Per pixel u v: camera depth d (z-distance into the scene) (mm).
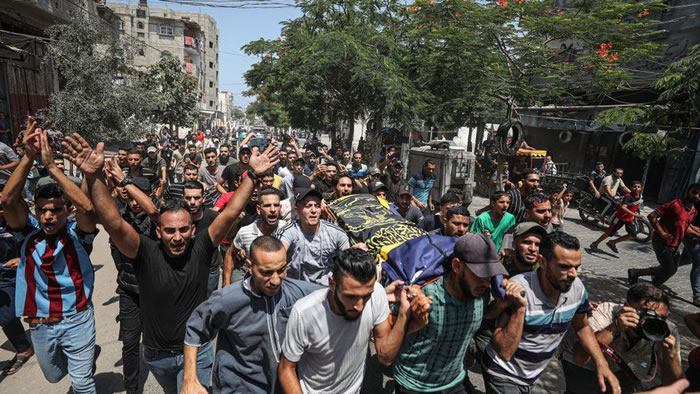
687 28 11609
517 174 12789
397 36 12406
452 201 4512
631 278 6457
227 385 2389
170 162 12344
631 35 9656
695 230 5637
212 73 71438
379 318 2260
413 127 11852
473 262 2270
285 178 6121
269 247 2133
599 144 17203
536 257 3174
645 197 15188
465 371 2869
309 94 12797
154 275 2559
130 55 12102
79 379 3074
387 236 3535
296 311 2076
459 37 9203
